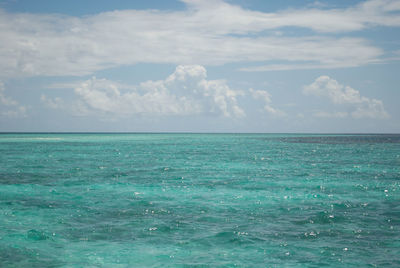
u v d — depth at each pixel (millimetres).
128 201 17516
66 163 35844
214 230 12594
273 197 18547
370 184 22922
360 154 51844
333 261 9664
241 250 10562
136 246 10945
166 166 33781
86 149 61562
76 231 12438
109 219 14039
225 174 27984
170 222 13617
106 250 10586
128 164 35531
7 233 12078
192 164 35875
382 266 9312
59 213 14930
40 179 24719
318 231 12422
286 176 26828
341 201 17500
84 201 17453
